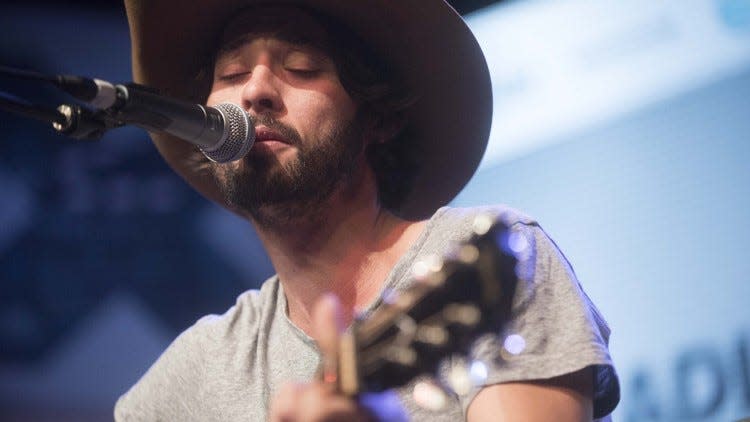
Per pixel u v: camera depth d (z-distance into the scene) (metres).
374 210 2.54
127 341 5.29
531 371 2.01
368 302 2.46
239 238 5.45
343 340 1.52
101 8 5.67
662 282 4.38
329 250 2.49
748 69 4.28
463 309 1.67
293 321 2.62
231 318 2.74
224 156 2.26
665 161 4.46
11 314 5.23
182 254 5.41
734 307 4.16
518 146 4.93
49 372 5.21
